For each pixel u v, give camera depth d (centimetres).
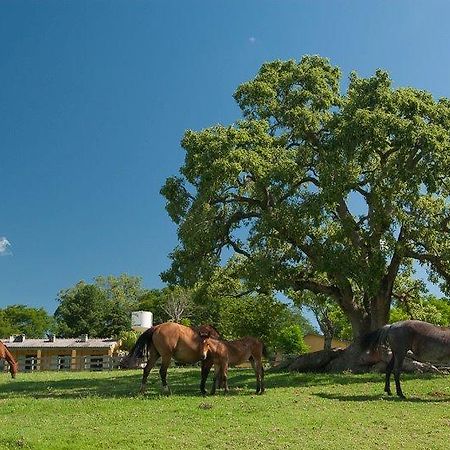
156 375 2480
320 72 2684
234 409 1312
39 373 3086
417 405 1416
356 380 1995
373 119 2255
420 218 2405
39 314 9381
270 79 2731
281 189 2397
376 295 2406
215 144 2334
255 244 2461
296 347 5578
